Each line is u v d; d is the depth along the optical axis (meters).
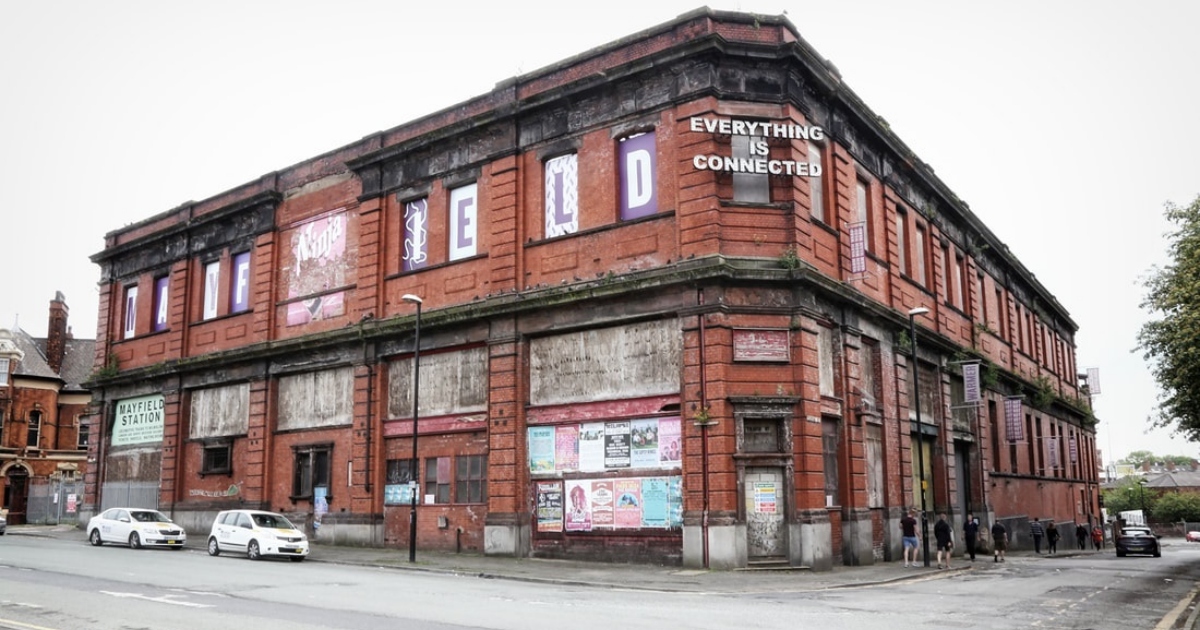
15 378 59.56
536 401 27.45
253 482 34.97
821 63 27.02
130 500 41.34
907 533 27.00
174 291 40.91
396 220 32.25
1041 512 48.28
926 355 33.94
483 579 21.55
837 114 28.75
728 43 25.23
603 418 25.94
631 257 25.88
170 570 21.56
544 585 20.22
